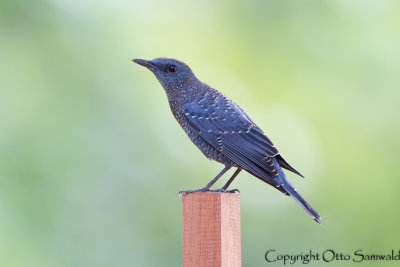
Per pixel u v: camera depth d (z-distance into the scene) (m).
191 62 15.19
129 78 14.84
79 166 13.84
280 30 15.19
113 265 13.80
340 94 14.65
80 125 14.18
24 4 14.51
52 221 13.20
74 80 14.46
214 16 15.49
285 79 14.98
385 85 14.59
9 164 13.28
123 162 14.30
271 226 14.35
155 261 14.32
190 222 7.21
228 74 15.17
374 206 13.88
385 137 14.31
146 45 15.12
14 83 14.14
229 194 7.29
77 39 14.68
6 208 12.77
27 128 13.77
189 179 14.71
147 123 14.70
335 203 14.09
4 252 12.39
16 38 14.40
